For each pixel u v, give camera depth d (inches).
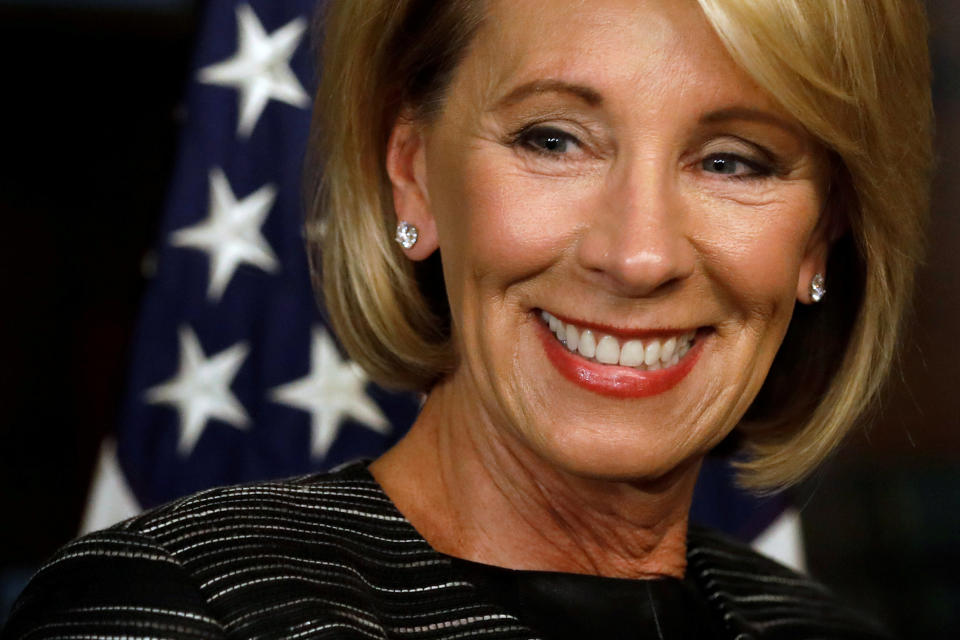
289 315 223.8
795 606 159.6
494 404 124.1
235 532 115.2
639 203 112.8
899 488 398.6
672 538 138.2
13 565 374.3
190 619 106.6
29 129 379.2
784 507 238.5
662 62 111.3
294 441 221.3
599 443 119.4
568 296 117.4
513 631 119.6
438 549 128.1
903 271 139.0
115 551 111.2
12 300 382.3
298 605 109.7
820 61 112.7
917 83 127.7
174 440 220.4
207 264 225.1
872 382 145.5
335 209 139.6
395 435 223.9
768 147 117.0
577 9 112.6
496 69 116.6
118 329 387.2
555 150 117.4
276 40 234.4
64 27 364.8
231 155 229.3
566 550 131.4
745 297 120.0
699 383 123.0
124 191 388.2
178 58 377.7
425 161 130.3
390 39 129.2
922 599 400.2
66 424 384.2
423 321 136.3
